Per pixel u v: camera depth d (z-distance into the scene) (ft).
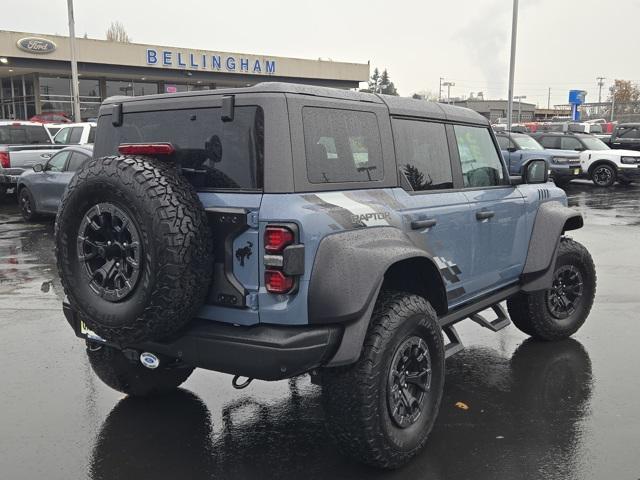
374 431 11.02
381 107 12.70
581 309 19.16
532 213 17.30
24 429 13.51
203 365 10.80
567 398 14.84
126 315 10.25
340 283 10.43
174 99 11.73
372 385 10.88
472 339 19.26
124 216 10.17
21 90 120.06
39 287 26.14
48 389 15.64
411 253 11.56
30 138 54.60
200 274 10.23
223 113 10.86
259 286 10.36
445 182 14.34
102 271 10.57
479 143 15.92
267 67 132.05
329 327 10.59
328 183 11.18
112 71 116.26
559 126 122.52
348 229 10.88
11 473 11.76
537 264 17.24
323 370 11.12
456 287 14.30
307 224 10.23
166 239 9.80
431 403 12.35
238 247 10.44
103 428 13.55
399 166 12.91
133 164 10.27
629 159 64.44
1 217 46.42
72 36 78.54
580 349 18.26
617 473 11.53
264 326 10.42
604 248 33.81
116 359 14.06
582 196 58.70
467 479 11.37
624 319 21.16
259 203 10.34
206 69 124.57
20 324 21.02
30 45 106.63
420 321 11.80
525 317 18.29
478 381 15.90
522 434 13.05
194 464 12.06
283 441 12.95
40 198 42.06
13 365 17.24
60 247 10.98
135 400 15.02
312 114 11.06
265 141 10.50
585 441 12.73
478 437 12.93
